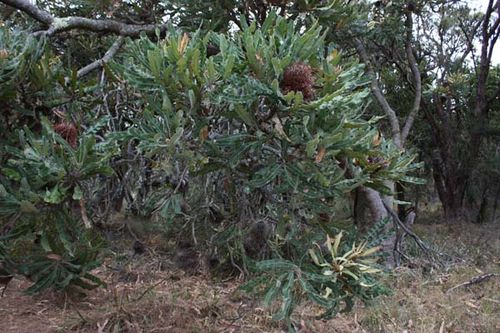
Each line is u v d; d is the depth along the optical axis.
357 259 2.66
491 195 11.80
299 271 2.61
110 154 2.38
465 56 10.90
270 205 3.03
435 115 11.28
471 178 11.25
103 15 4.89
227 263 5.50
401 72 9.65
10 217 2.48
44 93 2.88
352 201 7.37
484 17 10.45
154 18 4.56
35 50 2.75
